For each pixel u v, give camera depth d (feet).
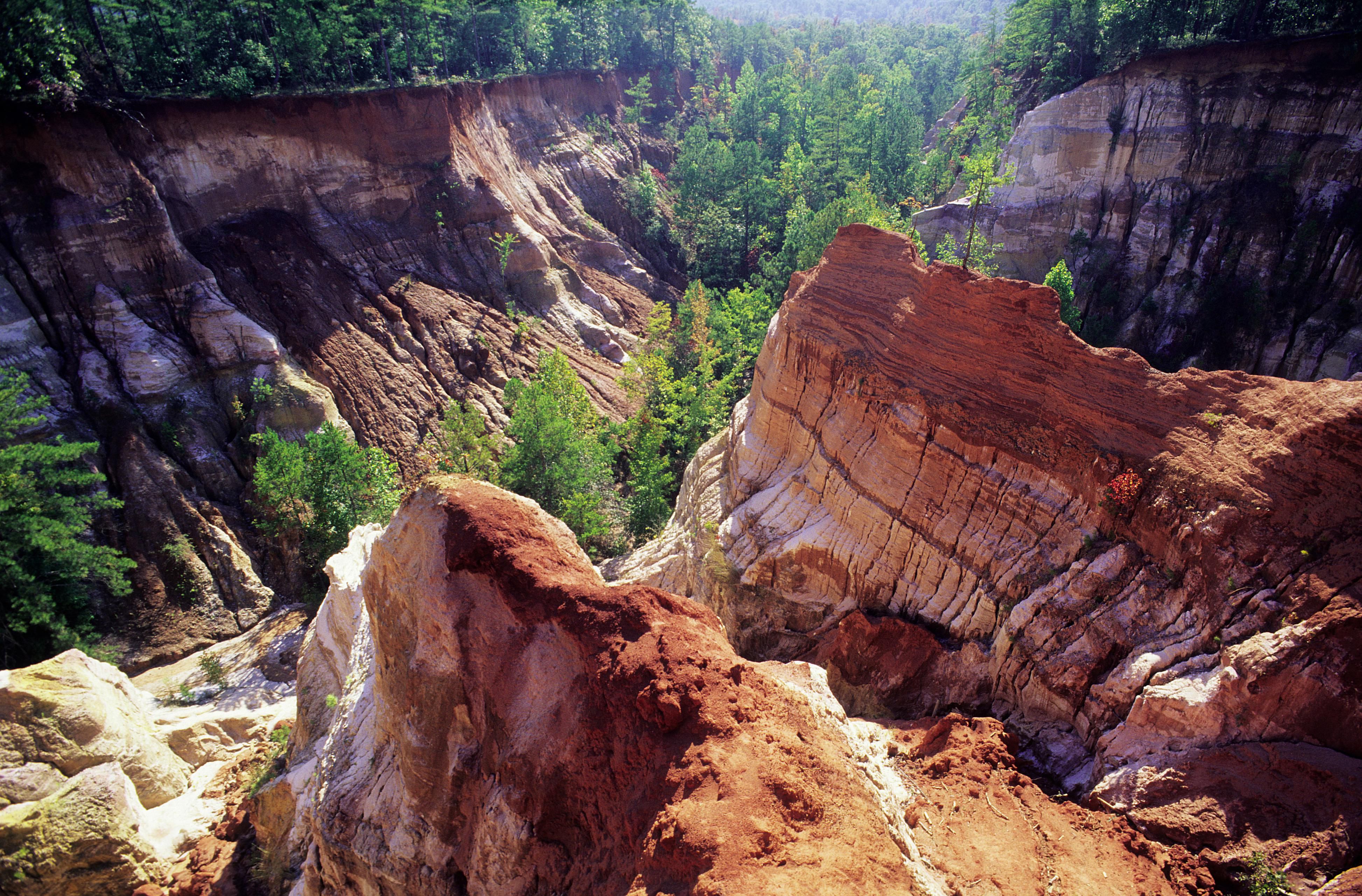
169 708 110.01
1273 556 49.75
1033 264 200.64
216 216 163.63
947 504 70.03
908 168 265.75
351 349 166.61
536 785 46.01
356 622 82.12
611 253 246.27
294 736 85.87
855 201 193.57
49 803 70.49
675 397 166.40
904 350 77.77
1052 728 57.57
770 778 37.81
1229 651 47.73
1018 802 47.52
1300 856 40.09
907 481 73.31
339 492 129.59
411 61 217.56
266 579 135.03
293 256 170.19
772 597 83.05
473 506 55.16
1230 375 58.18
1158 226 183.01
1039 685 58.18
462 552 52.85
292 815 72.84
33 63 137.39
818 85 398.01
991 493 66.90
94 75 152.56
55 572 111.75
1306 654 44.75
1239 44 175.73
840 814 38.40
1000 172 208.85
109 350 139.85
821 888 32.73
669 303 241.96
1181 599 53.47
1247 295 169.17
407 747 52.80
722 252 253.65
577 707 46.14
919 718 65.21
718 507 99.86
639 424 159.53
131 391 138.82
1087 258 191.62
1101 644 55.88
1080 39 208.13
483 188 207.72
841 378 84.64
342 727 64.39
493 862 46.93
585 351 205.98
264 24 177.78
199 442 140.56
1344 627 44.29
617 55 349.82
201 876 74.90
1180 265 178.91
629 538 141.59
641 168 306.96
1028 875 41.04
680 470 159.22
